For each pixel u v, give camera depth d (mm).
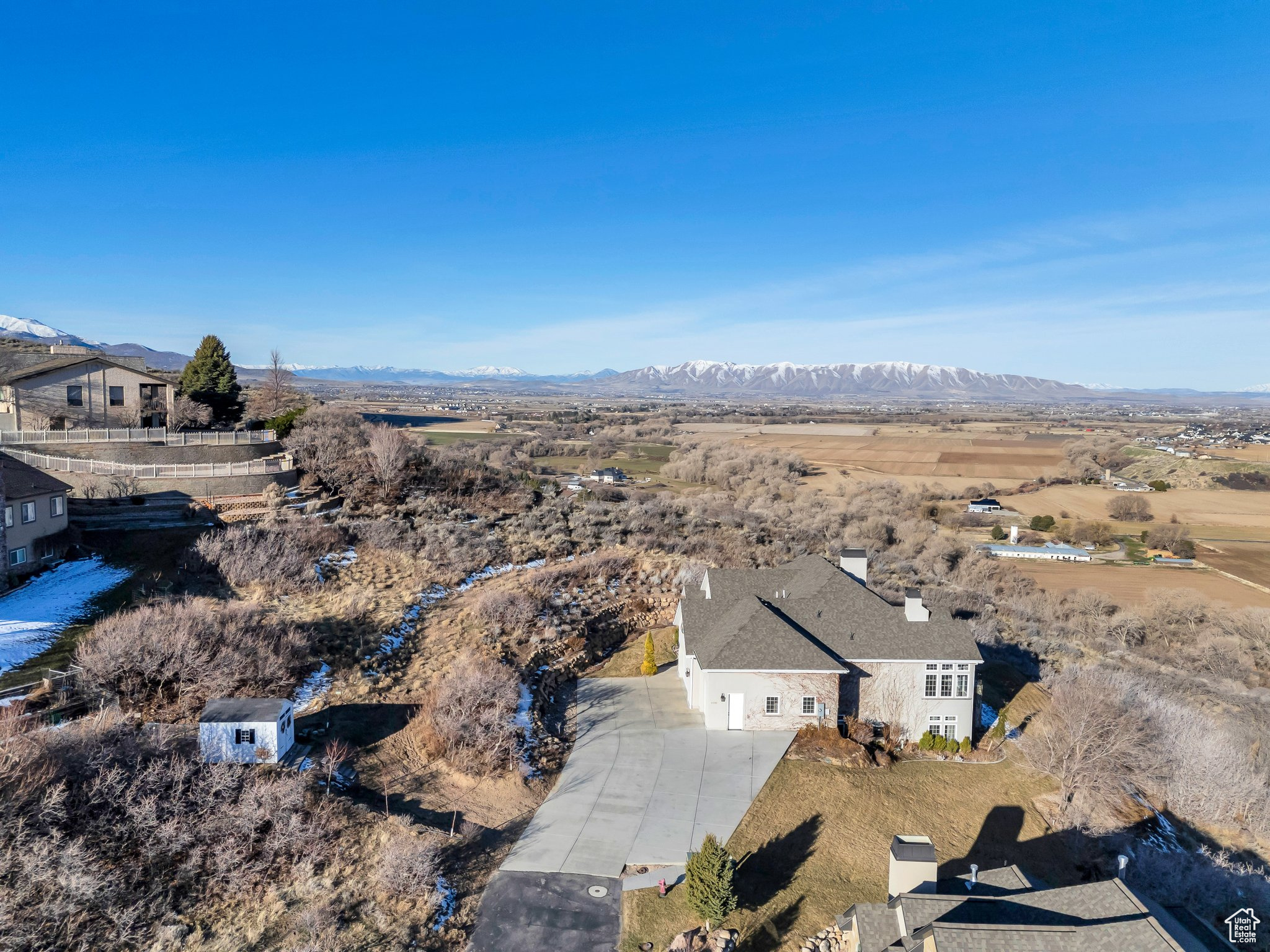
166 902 17781
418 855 19641
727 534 60188
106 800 19234
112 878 17688
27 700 23141
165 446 46406
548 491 63000
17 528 32656
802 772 26719
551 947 17906
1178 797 29797
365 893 18719
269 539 37875
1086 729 28594
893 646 30812
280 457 48875
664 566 47938
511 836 22375
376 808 22000
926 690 30547
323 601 35125
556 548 48188
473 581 41281
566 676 34281
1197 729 32625
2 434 42156
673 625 41562
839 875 22062
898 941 16750
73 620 29781
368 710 27312
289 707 23297
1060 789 28344
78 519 38406
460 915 18766
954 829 25234
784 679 29422
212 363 60969
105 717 22422
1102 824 26594
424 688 29281
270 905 18141
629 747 28047
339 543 40906
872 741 29641
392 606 35469
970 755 29875
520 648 34344
